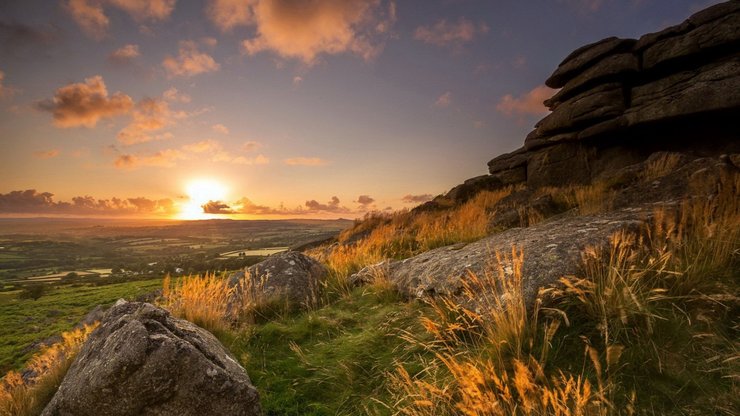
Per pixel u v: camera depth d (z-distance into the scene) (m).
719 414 2.24
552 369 2.90
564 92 21.48
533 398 2.44
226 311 6.35
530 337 3.17
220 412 2.98
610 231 4.35
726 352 2.64
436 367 3.42
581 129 20.27
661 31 17.77
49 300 100.44
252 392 3.17
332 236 23.03
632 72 18.25
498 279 4.15
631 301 3.09
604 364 2.80
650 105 16.66
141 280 137.38
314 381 3.95
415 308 5.09
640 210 5.43
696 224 4.30
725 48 15.34
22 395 4.09
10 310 88.38
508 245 5.29
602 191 10.91
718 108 14.31
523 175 24.59
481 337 3.63
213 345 3.86
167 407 2.88
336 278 7.70
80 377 3.08
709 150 15.66
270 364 4.47
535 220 9.73
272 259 7.85
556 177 21.30
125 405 2.82
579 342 3.09
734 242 3.81
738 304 3.07
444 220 13.54
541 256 4.27
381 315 5.24
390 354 4.10
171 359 2.93
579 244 4.26
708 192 5.40
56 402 3.05
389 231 13.23
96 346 3.48
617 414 2.37
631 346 2.88
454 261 5.49
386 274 6.86
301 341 5.05
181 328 3.76
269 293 6.80
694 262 3.47
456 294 4.61
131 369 2.85
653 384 2.56
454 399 2.90
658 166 10.73
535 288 3.74
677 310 3.19
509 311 3.34
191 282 6.14
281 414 3.53
